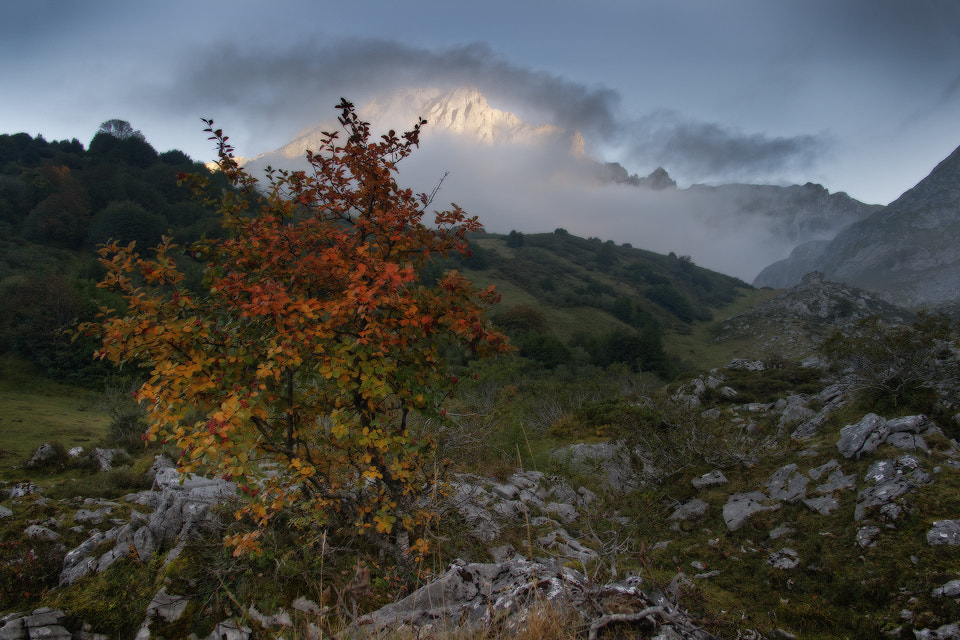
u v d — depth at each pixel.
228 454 4.18
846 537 7.21
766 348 86.06
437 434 5.72
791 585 6.79
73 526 6.58
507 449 11.17
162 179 100.56
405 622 3.70
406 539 4.91
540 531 6.78
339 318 4.27
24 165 104.06
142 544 5.04
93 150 116.88
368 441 4.41
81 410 30.78
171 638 4.16
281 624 4.18
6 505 7.58
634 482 11.27
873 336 12.35
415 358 4.82
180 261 56.94
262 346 4.59
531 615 3.13
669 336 103.94
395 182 5.11
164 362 4.12
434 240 5.37
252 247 4.79
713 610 5.36
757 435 12.79
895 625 5.54
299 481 4.47
